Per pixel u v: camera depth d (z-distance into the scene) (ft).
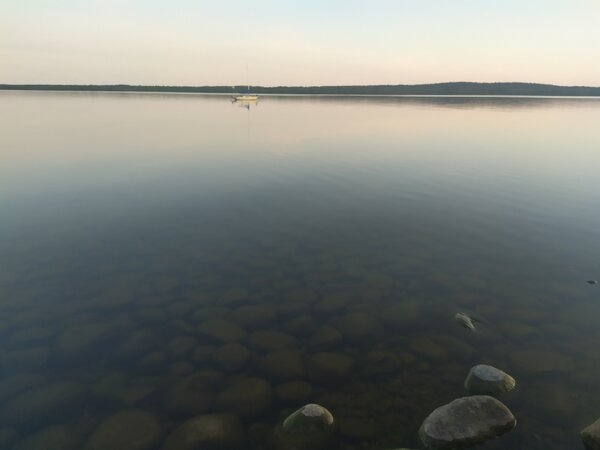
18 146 73.97
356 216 38.83
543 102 329.11
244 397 15.98
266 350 19.08
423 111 192.13
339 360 18.37
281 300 23.65
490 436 14.08
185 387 16.61
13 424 14.84
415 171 57.47
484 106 246.47
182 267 27.84
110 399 16.08
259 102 333.62
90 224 35.83
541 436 14.28
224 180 52.11
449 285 25.45
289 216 38.73
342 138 92.17
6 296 23.73
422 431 14.26
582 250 30.53
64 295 23.94
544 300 23.57
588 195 44.62
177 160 64.28
